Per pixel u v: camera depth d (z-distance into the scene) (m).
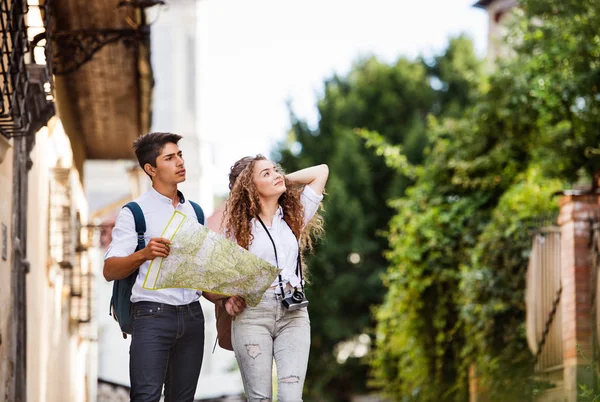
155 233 6.71
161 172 6.77
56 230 13.19
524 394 14.01
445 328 17.12
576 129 14.41
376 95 32.62
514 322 14.79
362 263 30.08
